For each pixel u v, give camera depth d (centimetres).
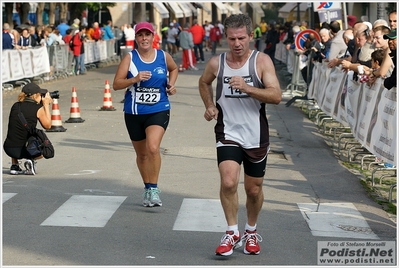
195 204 1323
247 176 1004
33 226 1155
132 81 1229
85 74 4869
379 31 1769
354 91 1820
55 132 2248
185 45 5175
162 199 1366
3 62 3425
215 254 1009
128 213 1252
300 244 1073
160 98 1266
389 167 1662
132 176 1585
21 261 967
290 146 2027
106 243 1062
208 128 2347
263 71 969
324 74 2405
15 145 1577
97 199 1355
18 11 5806
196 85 3981
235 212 1000
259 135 982
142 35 1250
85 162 1748
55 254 1002
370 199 1390
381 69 1520
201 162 1764
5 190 1426
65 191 1425
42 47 4016
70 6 6531
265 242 1083
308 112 2788
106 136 2172
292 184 1520
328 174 1631
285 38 4844
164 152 1898
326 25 2930
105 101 2844
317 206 1323
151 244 1060
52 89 3784
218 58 985
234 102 980
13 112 1586
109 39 6109
